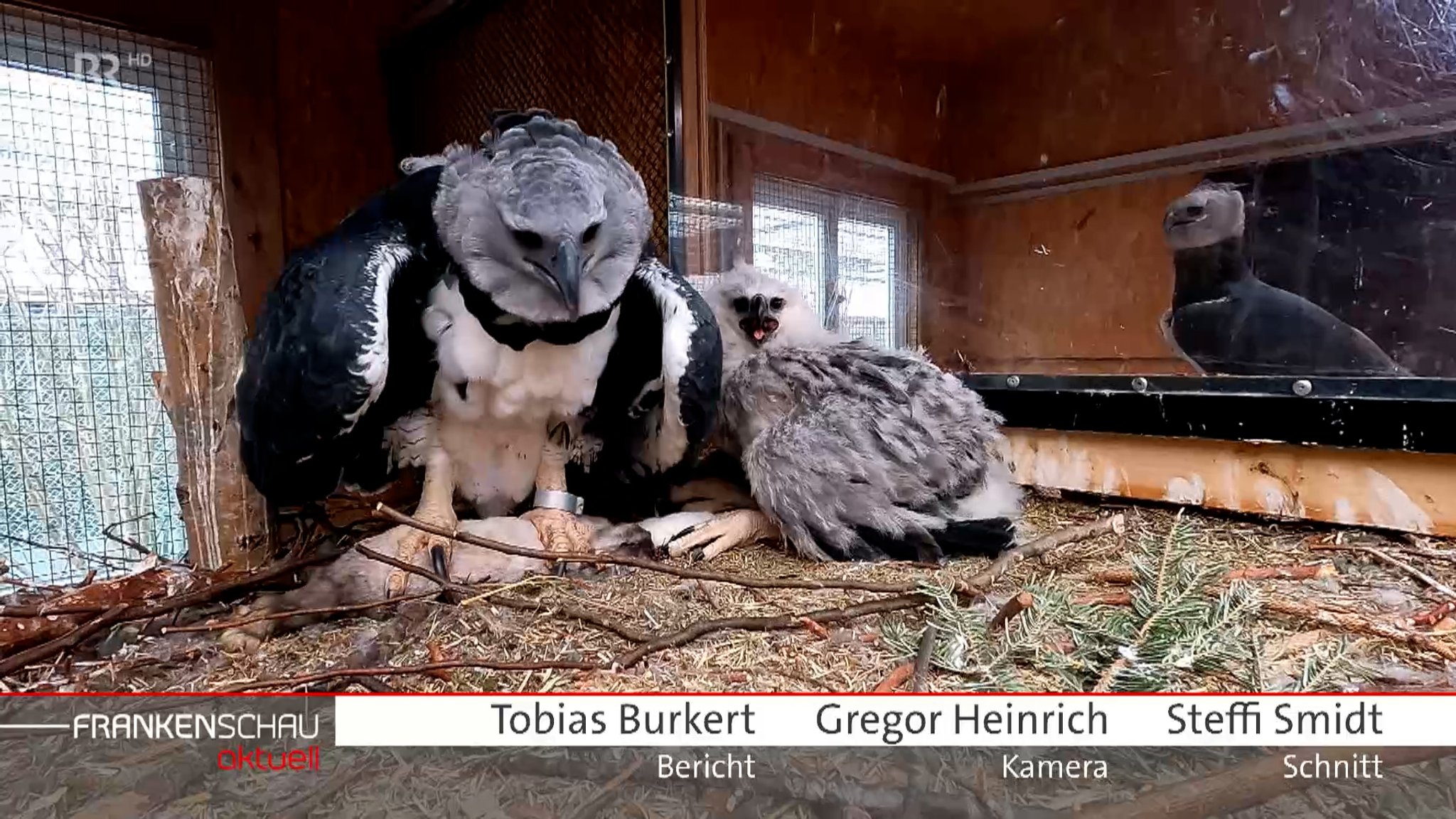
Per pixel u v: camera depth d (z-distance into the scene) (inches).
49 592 67.5
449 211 65.1
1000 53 143.7
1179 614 52.4
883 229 143.7
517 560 70.5
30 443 90.0
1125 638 50.8
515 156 63.1
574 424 80.3
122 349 97.0
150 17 113.3
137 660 53.9
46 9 103.3
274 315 61.8
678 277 77.3
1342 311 108.8
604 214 62.3
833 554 76.5
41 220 100.7
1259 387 88.9
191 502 74.5
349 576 64.2
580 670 50.4
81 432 93.1
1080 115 138.0
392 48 146.4
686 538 78.8
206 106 122.3
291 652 55.0
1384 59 104.0
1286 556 76.8
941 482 80.4
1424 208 101.0
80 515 90.7
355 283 61.4
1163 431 96.7
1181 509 90.5
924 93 145.9
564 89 129.0
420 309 69.3
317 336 58.8
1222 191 119.9
